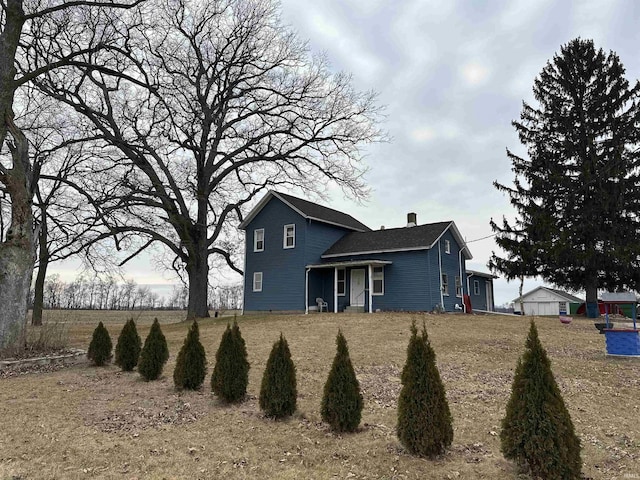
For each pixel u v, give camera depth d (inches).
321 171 968.3
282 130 957.8
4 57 475.5
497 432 227.9
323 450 204.7
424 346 202.4
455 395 302.8
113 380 358.6
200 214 950.4
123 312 1717.5
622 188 886.4
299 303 978.7
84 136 821.9
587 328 664.4
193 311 925.2
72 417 255.9
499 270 1012.5
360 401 233.1
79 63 569.0
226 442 215.8
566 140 984.3
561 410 167.6
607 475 176.9
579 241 924.6
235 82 940.6
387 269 942.4
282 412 251.3
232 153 962.7
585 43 1006.4
